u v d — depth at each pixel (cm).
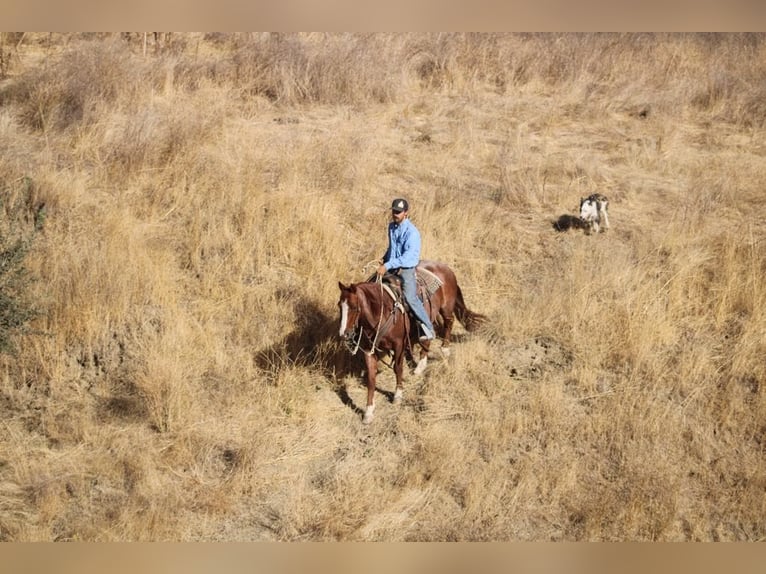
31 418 945
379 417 964
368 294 895
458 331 1098
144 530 813
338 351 1029
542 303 1091
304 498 861
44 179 1215
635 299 1079
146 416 947
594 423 934
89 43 1636
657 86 1798
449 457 896
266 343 1038
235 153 1360
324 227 1186
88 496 857
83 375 994
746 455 903
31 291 1025
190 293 1104
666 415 941
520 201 1336
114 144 1354
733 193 1352
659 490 858
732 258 1137
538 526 836
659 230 1256
